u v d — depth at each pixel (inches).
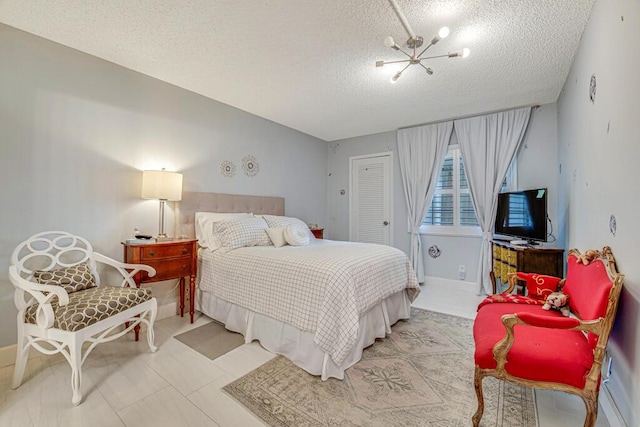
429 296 144.4
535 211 116.3
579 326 49.3
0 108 79.5
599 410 61.8
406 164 170.4
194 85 117.6
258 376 74.1
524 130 136.9
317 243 128.0
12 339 80.4
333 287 75.1
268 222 132.7
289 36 83.7
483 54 92.0
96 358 82.0
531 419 59.1
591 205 75.2
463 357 84.5
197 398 65.5
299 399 65.4
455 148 158.2
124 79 103.3
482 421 58.6
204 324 106.5
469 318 114.8
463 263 156.8
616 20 56.7
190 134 123.3
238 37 84.4
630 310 50.0
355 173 194.7
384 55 93.4
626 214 52.0
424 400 65.4
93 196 96.3
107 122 99.4
